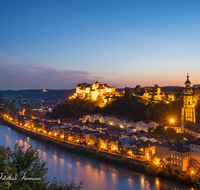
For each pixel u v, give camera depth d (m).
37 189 45.34
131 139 177.88
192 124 188.50
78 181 125.06
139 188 114.88
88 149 185.62
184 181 118.81
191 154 132.38
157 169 132.88
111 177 131.50
